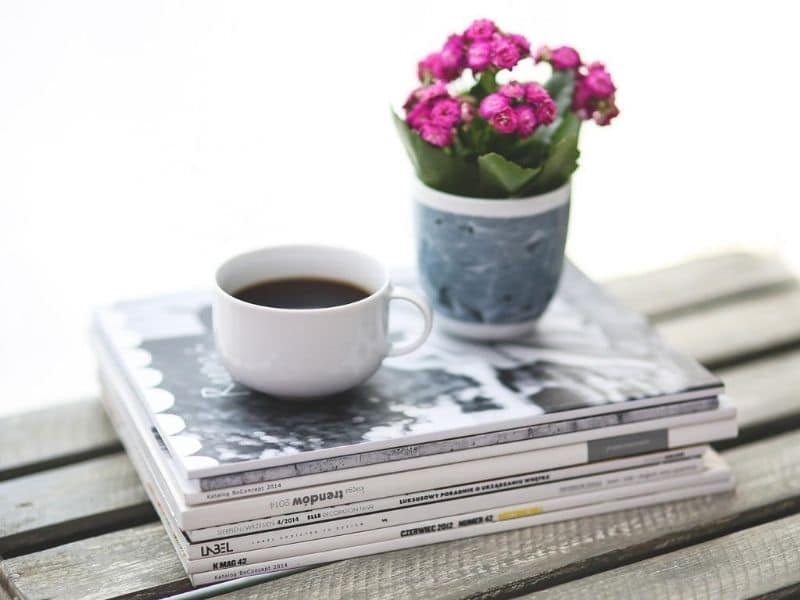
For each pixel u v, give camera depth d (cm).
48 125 181
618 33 221
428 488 80
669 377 87
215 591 76
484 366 89
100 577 76
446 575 77
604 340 94
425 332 86
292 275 89
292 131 188
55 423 94
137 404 86
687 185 202
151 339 91
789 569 79
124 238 171
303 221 174
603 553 80
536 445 82
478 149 90
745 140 211
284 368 80
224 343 82
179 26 193
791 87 219
